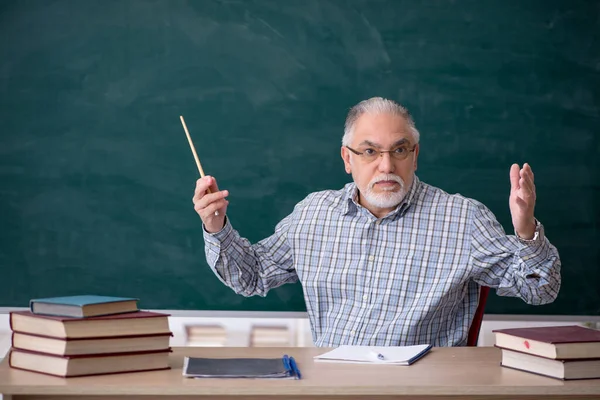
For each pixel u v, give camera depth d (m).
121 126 2.63
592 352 1.48
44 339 1.44
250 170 2.67
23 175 2.61
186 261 2.66
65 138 2.62
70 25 2.61
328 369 1.53
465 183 2.71
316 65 2.66
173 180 2.65
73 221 2.63
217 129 2.65
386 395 1.43
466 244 2.14
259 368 1.49
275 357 1.65
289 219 2.33
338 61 2.67
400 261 2.15
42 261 2.62
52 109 2.62
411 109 2.69
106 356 1.43
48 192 2.62
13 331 1.49
